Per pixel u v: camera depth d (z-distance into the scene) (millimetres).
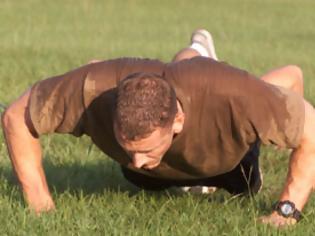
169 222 12477
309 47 43938
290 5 66500
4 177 15203
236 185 13758
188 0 66312
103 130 11398
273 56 38344
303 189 12156
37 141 12281
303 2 68812
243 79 11102
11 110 12133
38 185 12406
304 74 31453
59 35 45062
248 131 11180
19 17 52625
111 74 11172
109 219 12484
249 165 13484
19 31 45281
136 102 10203
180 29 50906
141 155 10516
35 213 12406
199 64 11141
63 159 16594
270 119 11141
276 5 66125
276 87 11359
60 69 30141
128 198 13781
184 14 59344
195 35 16609
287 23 56594
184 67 11102
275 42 45750
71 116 11398
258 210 13242
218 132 11219
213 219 12734
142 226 12273
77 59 33719
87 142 18047
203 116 11094
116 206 13234
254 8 64125
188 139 11266
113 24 52344
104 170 15883
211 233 12164
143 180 13562
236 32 50594
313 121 11695
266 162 16953
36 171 12375
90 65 11391
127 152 10844
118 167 16000
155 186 13734
